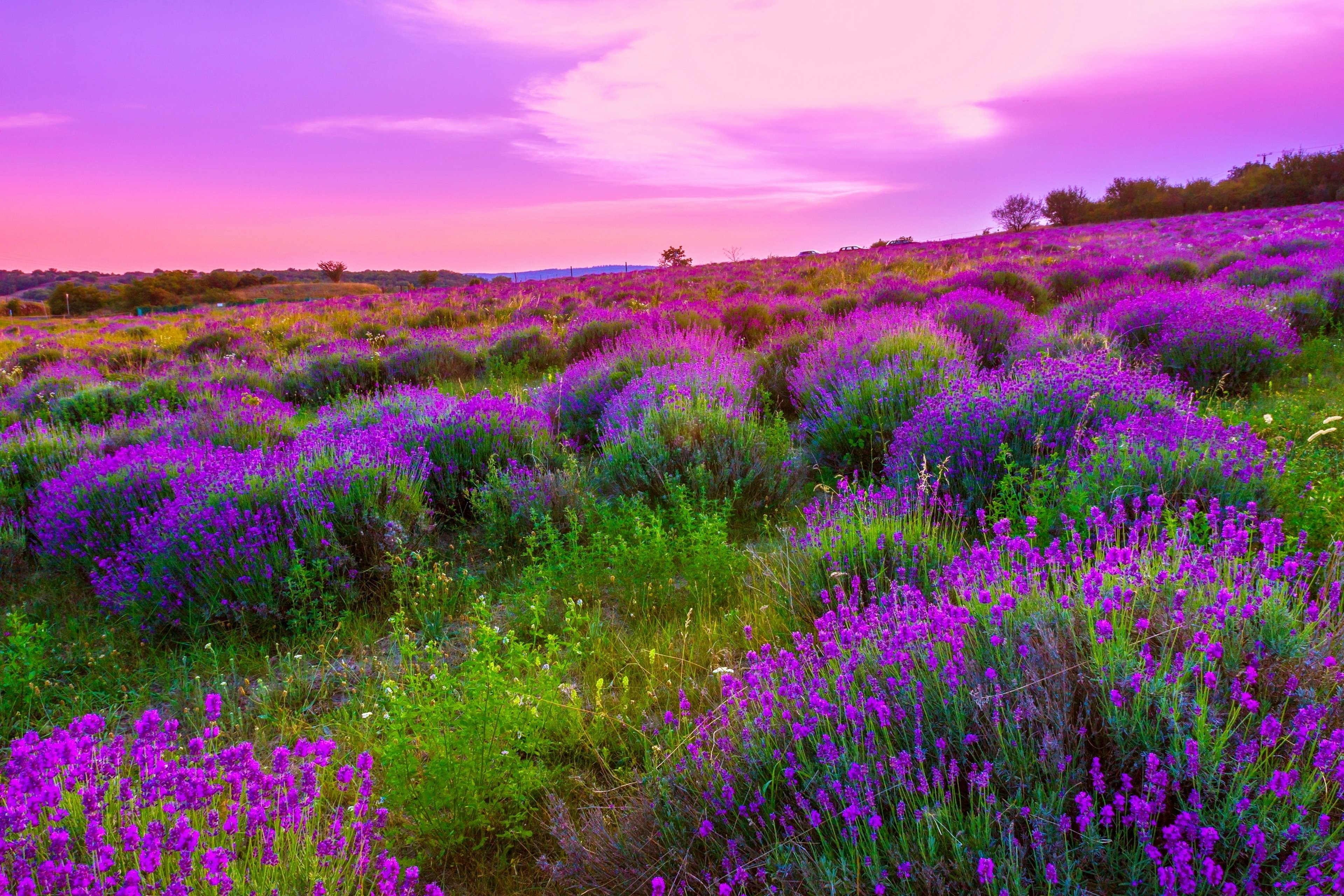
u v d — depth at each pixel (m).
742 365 9.48
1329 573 3.09
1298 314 10.47
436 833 2.76
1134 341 9.35
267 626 4.50
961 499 5.12
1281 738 2.16
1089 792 2.18
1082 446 5.16
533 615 4.27
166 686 4.08
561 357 13.90
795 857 2.15
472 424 7.07
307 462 5.78
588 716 3.43
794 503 6.10
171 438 7.68
